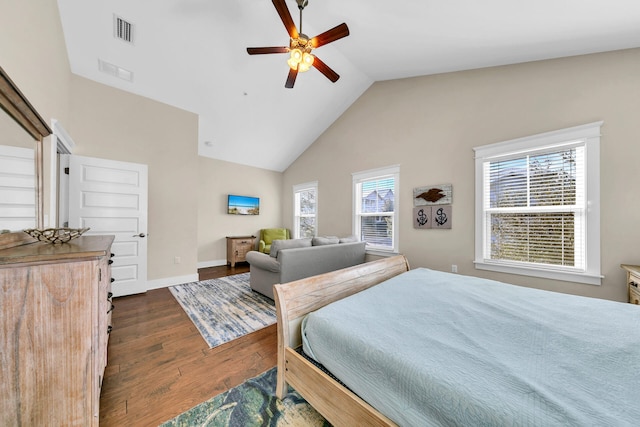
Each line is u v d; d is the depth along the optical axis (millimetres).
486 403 663
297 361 1230
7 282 875
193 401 1374
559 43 2191
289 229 6035
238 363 1746
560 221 2426
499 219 2816
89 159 2879
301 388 1208
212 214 5137
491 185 2873
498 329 1079
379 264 2094
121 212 3098
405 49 2791
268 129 4629
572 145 2348
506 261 2736
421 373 791
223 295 3197
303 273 2996
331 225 4875
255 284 3299
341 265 3521
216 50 2982
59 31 2324
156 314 2584
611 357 856
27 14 1659
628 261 2086
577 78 2350
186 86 3385
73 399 970
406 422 784
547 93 2506
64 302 958
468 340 984
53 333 940
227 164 5363
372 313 1251
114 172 3051
